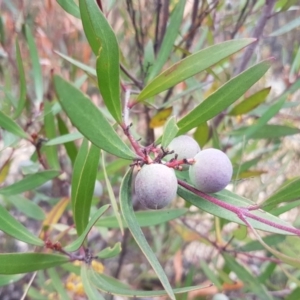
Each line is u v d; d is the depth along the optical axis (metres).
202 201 0.11
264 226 0.10
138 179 0.10
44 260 0.13
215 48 0.11
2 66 0.29
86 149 0.14
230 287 0.22
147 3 0.25
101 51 0.10
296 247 0.17
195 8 0.22
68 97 0.08
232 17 0.26
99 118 0.09
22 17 0.30
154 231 0.30
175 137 0.11
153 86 0.12
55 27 0.30
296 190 0.10
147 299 0.26
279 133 0.21
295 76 0.23
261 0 0.24
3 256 0.12
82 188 0.13
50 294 0.24
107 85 0.10
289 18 0.34
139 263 0.33
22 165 0.21
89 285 0.13
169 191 0.09
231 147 0.25
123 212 0.10
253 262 0.27
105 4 0.15
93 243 0.31
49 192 0.24
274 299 0.22
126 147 0.10
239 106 0.20
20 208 0.20
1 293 0.31
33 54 0.22
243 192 0.30
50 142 0.17
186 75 0.11
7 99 0.21
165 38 0.18
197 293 0.22
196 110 0.11
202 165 0.10
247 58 0.22
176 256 0.27
